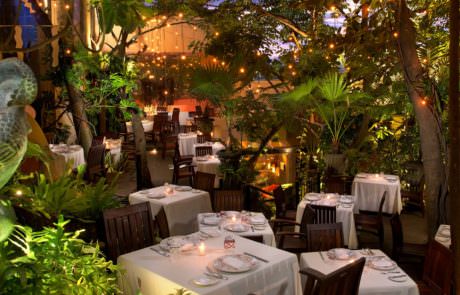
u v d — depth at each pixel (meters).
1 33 7.68
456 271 2.93
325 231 5.07
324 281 3.10
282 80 10.59
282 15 10.76
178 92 16.95
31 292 2.74
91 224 4.48
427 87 6.62
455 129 2.92
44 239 3.08
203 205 7.13
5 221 2.72
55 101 10.53
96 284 3.12
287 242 6.06
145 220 4.95
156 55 16.22
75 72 8.91
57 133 10.38
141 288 4.06
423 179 8.84
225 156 8.85
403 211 8.90
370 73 8.53
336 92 8.34
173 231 6.68
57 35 3.64
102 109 12.07
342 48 8.42
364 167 9.38
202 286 3.68
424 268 4.61
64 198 4.12
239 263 3.99
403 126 9.86
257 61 10.52
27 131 2.47
